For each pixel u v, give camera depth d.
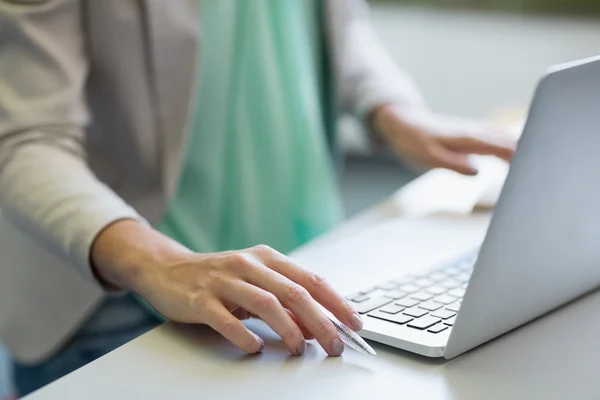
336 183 1.55
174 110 1.16
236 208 1.32
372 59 1.55
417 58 2.64
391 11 2.67
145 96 1.15
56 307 1.17
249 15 1.29
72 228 0.88
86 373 0.71
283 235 1.36
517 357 0.72
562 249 0.77
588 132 0.70
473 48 2.54
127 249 0.85
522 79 2.46
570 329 0.78
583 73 0.66
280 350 0.74
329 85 1.48
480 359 0.71
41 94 1.00
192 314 0.77
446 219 1.18
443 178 1.36
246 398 0.65
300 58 1.38
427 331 0.74
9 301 1.19
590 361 0.71
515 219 0.68
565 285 0.81
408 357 0.72
